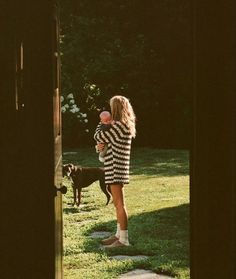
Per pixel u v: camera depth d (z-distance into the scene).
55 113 4.40
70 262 7.50
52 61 4.05
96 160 18.42
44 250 3.99
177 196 12.27
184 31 23.31
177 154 20.17
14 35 3.98
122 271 7.16
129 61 23.69
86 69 23.31
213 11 3.62
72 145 23.12
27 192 4.00
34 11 3.99
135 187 13.52
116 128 7.95
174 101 23.44
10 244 3.99
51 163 4.01
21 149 4.00
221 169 3.62
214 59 3.62
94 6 24.12
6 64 3.97
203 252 3.65
